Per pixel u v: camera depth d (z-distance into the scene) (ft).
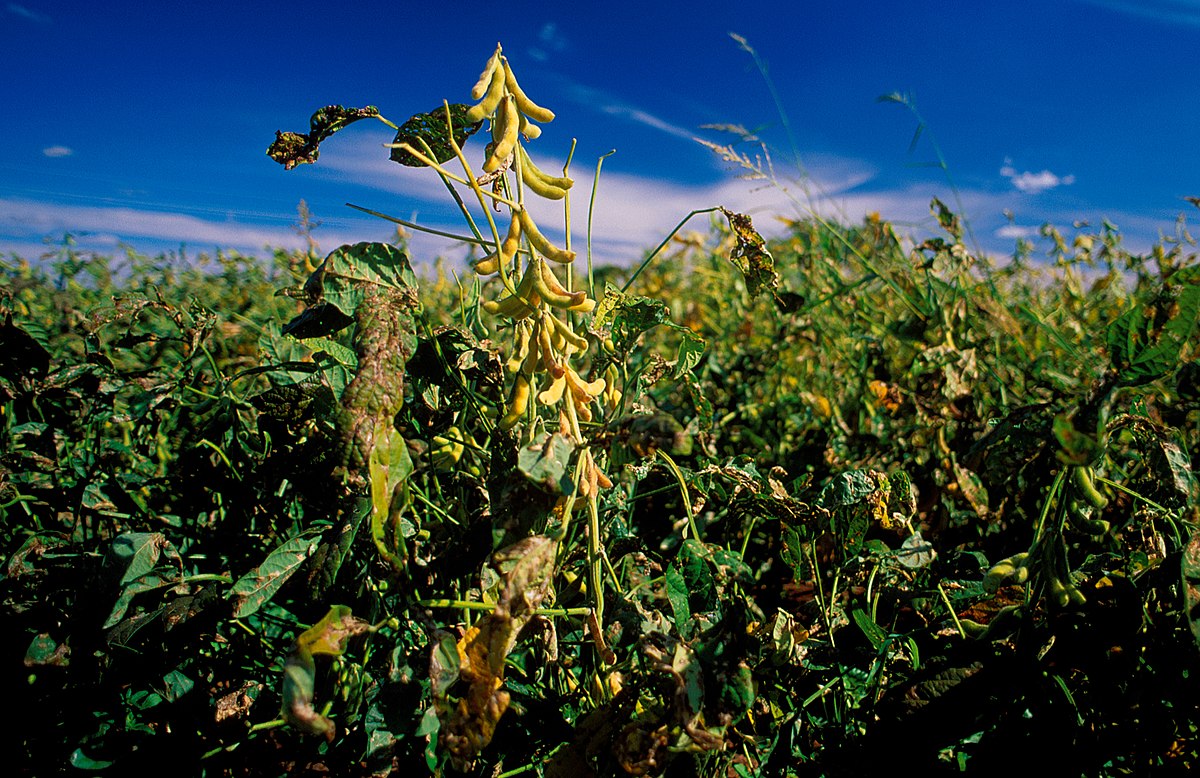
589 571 3.82
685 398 9.36
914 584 5.11
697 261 16.72
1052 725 4.03
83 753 4.29
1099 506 3.72
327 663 3.67
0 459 5.48
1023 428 4.67
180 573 4.25
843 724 4.48
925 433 7.47
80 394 5.74
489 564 3.70
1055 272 12.76
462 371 4.36
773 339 10.41
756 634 3.76
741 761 4.43
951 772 4.26
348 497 3.89
